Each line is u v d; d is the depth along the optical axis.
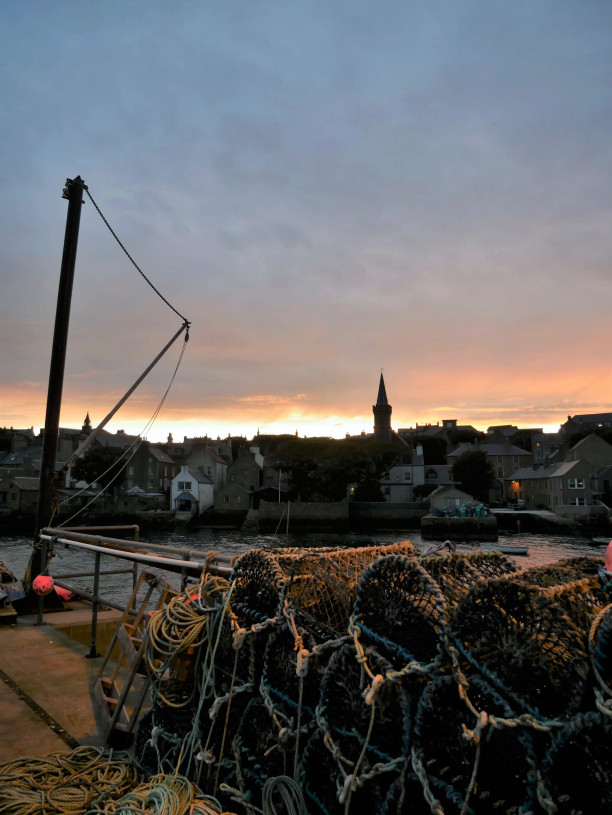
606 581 2.34
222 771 2.81
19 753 3.57
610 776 1.55
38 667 5.38
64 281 10.03
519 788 1.84
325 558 3.11
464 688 1.82
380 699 2.04
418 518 79.94
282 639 2.60
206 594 3.20
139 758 3.22
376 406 141.00
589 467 80.56
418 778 1.96
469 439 151.00
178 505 89.62
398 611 2.17
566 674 1.73
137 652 3.79
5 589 7.73
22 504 84.69
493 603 1.87
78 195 10.32
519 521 75.38
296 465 86.00
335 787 2.26
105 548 5.60
